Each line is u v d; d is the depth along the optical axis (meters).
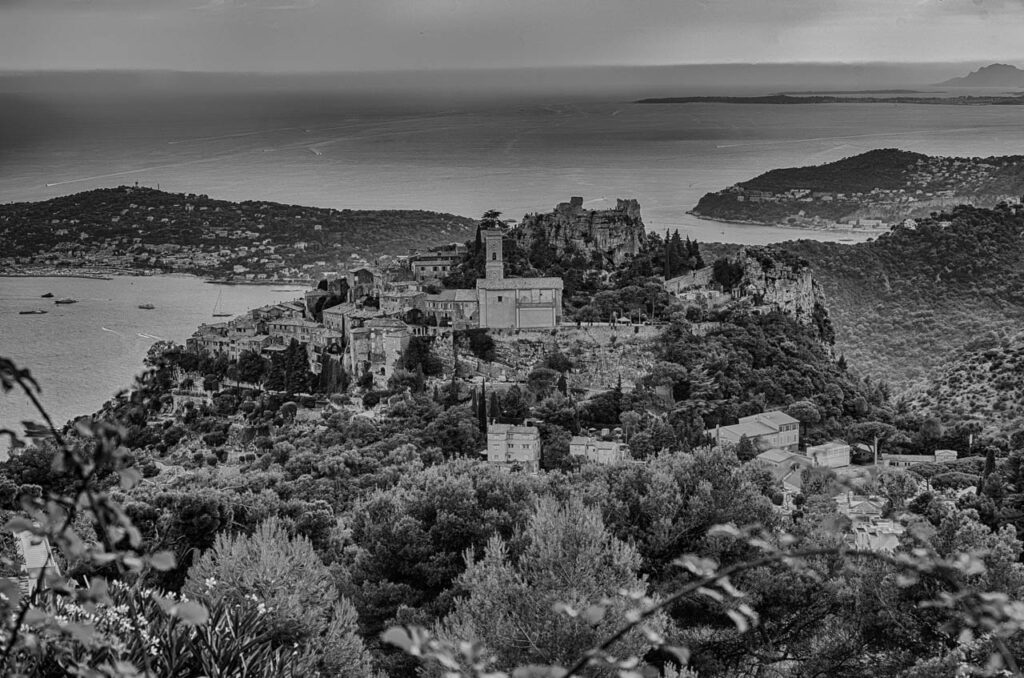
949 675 50.00
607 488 83.38
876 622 59.94
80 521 45.53
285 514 112.00
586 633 50.31
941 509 67.06
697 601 68.06
